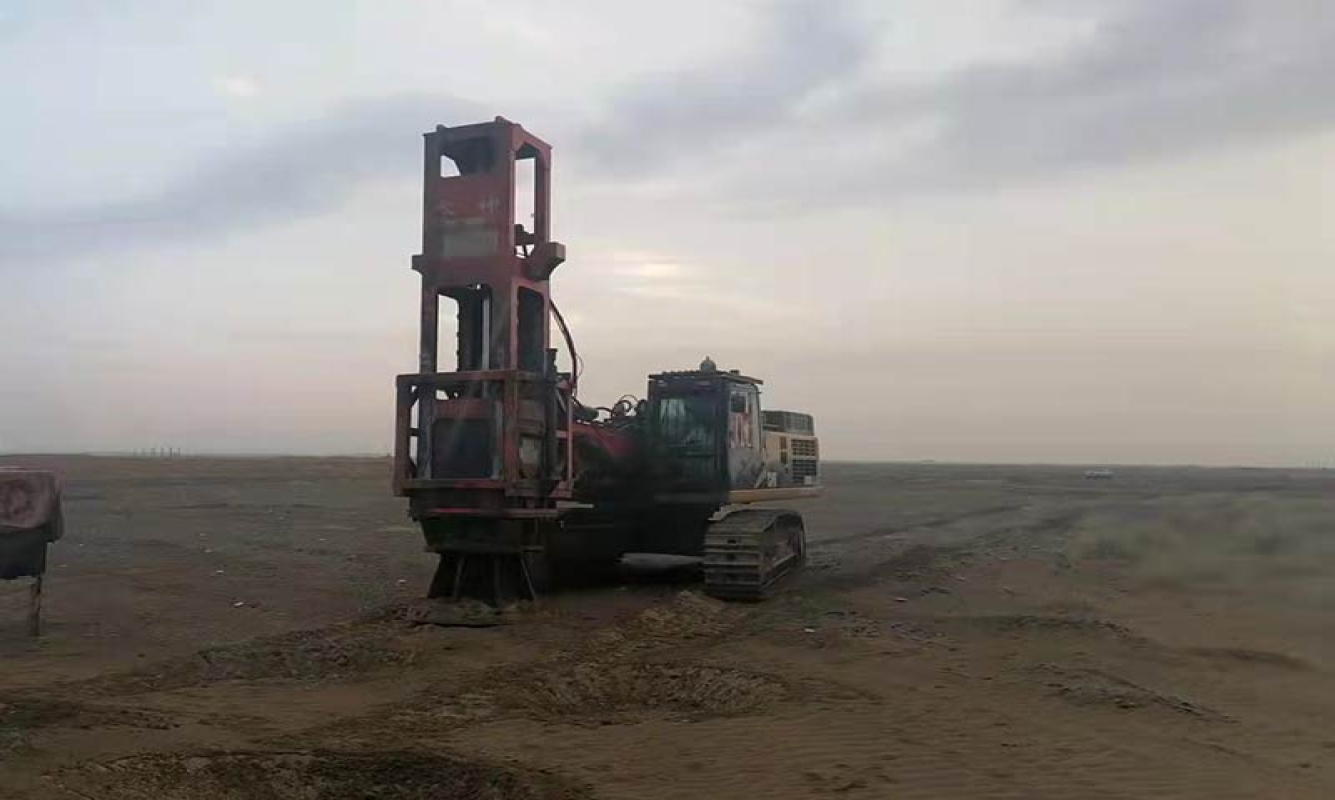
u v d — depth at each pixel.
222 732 8.12
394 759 7.43
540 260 14.34
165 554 22.17
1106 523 29.64
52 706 8.69
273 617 14.55
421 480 13.90
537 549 14.33
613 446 16.45
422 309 14.30
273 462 94.50
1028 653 11.40
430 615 13.39
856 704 9.14
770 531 16.31
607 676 10.31
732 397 17.19
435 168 14.47
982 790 6.80
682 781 7.02
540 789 6.82
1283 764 7.39
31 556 12.86
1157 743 7.90
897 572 19.11
